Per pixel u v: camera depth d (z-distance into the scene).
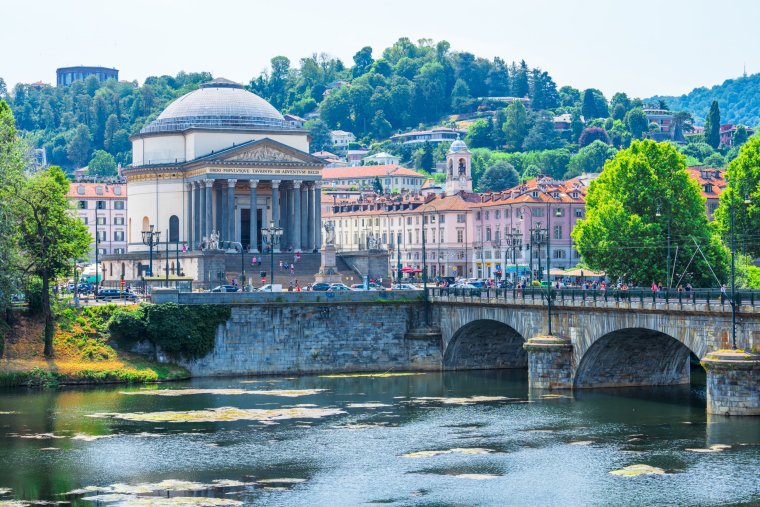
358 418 185.75
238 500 136.62
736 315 169.62
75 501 137.00
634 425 174.38
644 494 137.12
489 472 148.38
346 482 144.38
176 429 177.25
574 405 192.62
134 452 161.50
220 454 160.12
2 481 146.00
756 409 171.50
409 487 141.88
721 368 171.25
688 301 179.50
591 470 148.12
